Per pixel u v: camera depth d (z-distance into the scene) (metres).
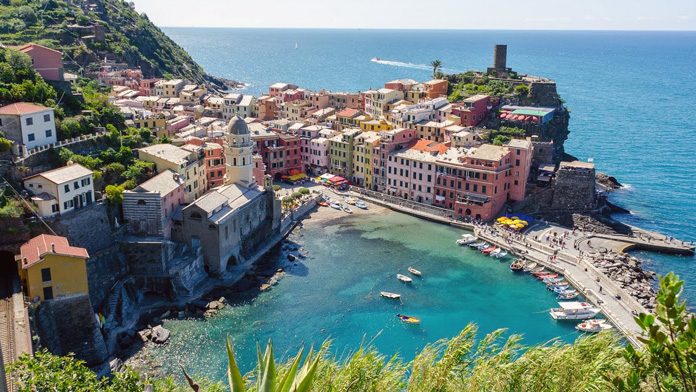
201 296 128.38
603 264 142.50
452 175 181.00
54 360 48.28
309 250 155.75
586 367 32.00
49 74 160.75
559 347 35.81
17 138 125.81
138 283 126.06
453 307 125.12
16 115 124.56
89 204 122.12
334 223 176.38
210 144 178.75
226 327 116.25
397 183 195.62
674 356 23.56
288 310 123.25
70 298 101.81
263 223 159.38
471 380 33.06
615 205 192.75
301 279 138.00
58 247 102.62
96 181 130.00
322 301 127.19
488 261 149.25
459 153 188.25
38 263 98.12
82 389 46.22
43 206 112.88
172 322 118.00
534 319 120.31
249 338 112.38
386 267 145.00
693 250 156.12
